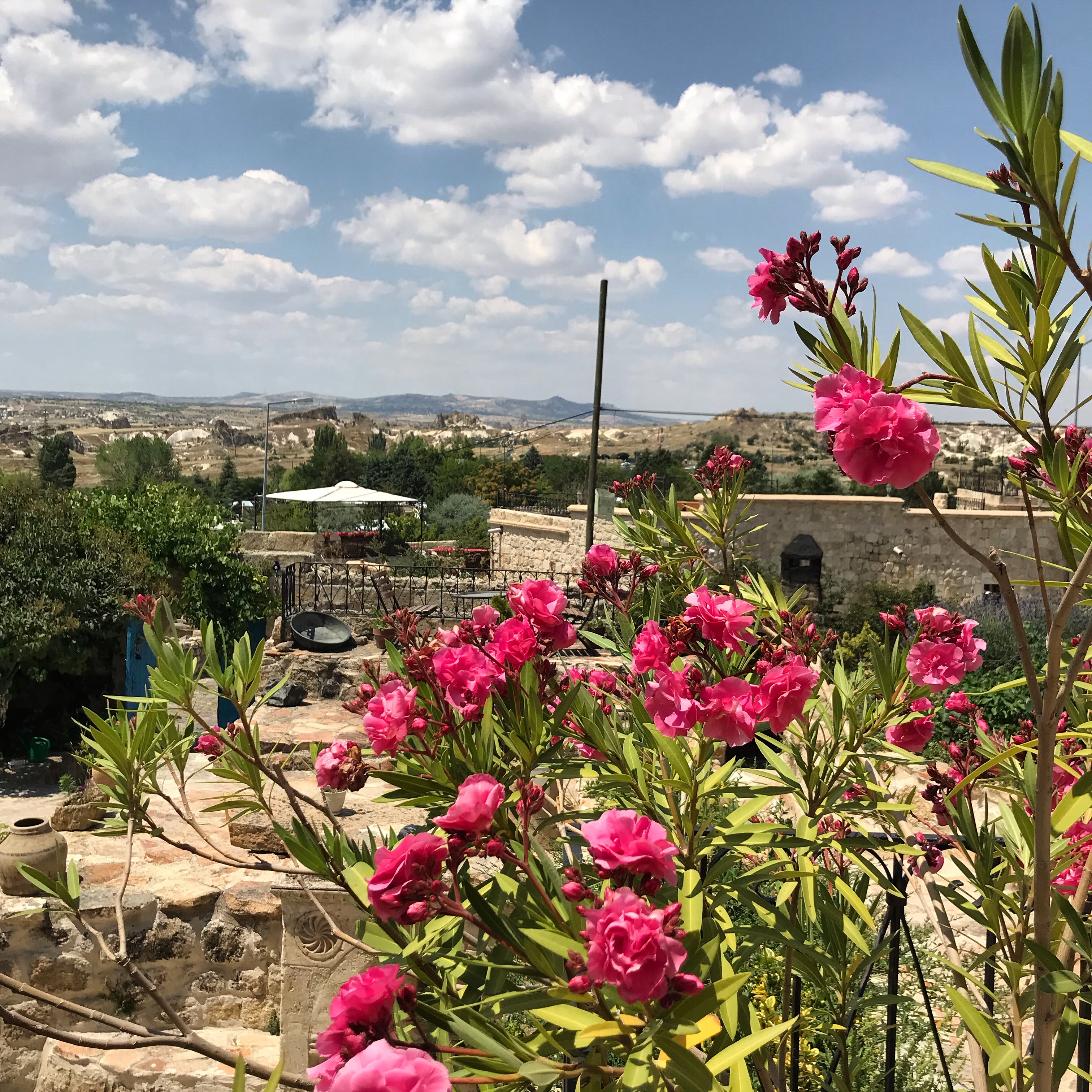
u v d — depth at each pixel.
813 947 2.26
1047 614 1.58
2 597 15.48
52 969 6.40
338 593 18.75
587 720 2.10
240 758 2.72
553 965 1.49
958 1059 3.47
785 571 24.53
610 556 2.92
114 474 73.50
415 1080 1.14
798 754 2.28
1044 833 1.60
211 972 6.70
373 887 1.39
